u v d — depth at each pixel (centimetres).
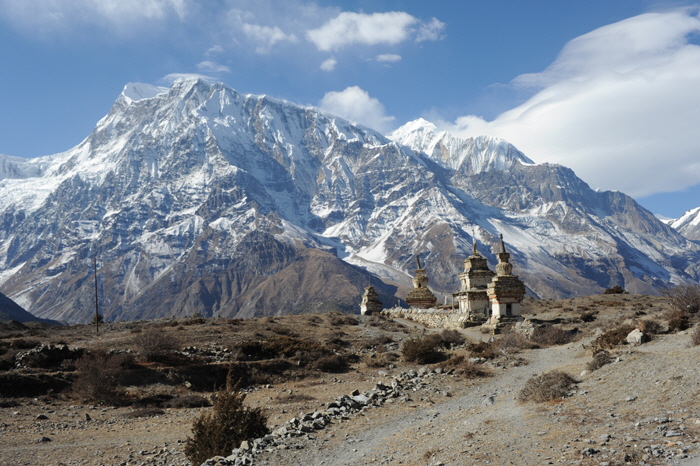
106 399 3384
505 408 2275
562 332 4175
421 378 3278
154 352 4053
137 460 2253
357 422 2348
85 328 6500
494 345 4169
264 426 2227
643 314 4353
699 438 1506
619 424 1752
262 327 5616
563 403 2136
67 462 2272
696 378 1961
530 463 1555
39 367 3803
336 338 4984
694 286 3741
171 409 3247
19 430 2791
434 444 1895
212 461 1925
